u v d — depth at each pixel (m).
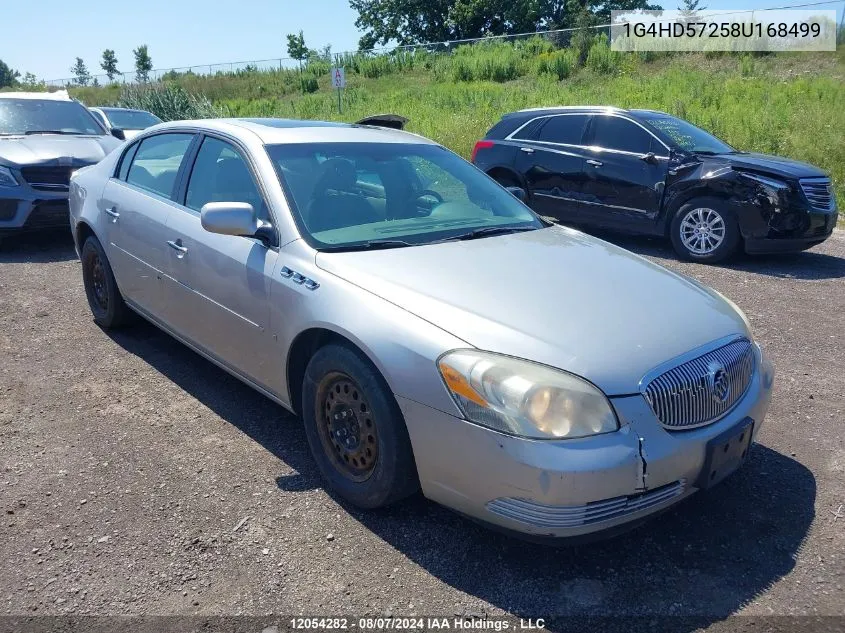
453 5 50.28
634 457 2.48
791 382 4.57
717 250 7.79
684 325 2.90
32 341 5.11
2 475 3.35
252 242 3.56
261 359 3.54
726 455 2.77
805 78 18.75
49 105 9.16
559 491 2.42
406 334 2.74
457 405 2.57
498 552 2.84
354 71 33.88
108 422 3.90
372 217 3.68
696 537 2.95
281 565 2.74
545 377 2.49
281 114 25.72
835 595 2.61
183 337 4.29
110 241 4.83
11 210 7.54
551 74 25.25
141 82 29.58
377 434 2.87
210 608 2.52
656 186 8.15
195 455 3.56
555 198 9.12
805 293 6.66
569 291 3.02
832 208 7.69
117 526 2.97
